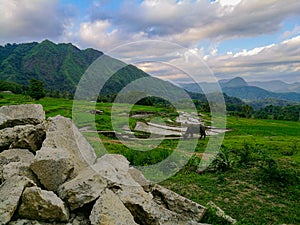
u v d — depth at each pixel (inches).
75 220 269.7
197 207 339.9
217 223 347.3
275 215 406.3
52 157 301.9
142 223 289.0
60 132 379.6
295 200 457.7
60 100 2385.6
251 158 654.5
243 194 474.6
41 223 252.4
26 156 364.8
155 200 350.9
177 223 290.4
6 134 401.7
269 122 2236.7
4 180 292.0
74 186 282.2
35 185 269.7
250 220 387.5
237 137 1224.8
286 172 525.3
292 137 1285.7
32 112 486.9
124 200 291.0
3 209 237.8
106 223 245.6
